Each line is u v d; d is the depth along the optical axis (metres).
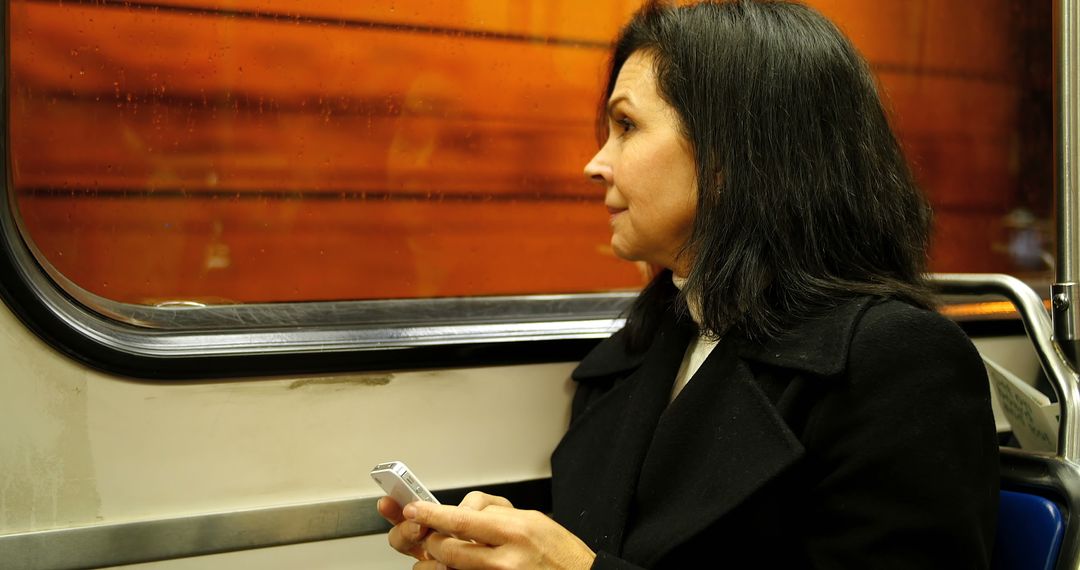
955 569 0.88
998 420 1.70
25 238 1.08
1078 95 1.06
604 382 1.29
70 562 1.10
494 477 1.34
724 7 1.06
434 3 1.33
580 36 1.43
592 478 1.16
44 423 1.09
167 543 1.14
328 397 1.23
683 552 0.99
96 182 1.14
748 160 1.00
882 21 1.65
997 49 1.77
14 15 1.09
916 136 1.71
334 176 1.28
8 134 1.05
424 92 1.33
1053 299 1.09
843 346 0.93
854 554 0.90
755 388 0.98
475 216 1.38
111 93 1.15
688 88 1.03
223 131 1.21
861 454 0.90
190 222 1.20
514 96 1.40
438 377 1.30
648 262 1.16
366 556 1.26
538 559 0.88
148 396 1.13
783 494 0.96
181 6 1.17
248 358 1.16
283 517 1.20
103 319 1.13
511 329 1.35
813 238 1.00
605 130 1.27
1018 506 1.04
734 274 1.00
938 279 1.27
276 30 1.23
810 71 1.01
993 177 1.78
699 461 1.01
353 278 1.30
